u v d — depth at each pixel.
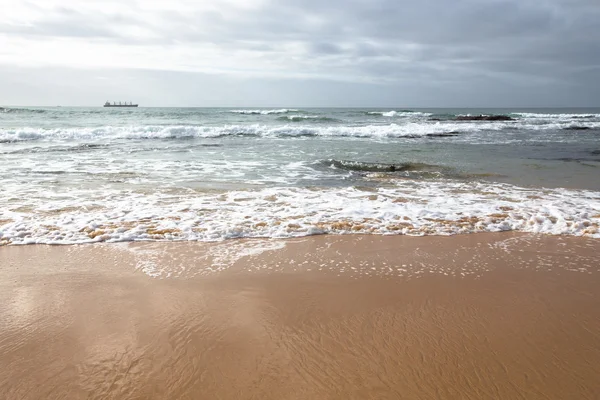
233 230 4.99
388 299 3.32
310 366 2.43
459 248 4.57
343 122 28.78
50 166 9.55
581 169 9.95
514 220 5.57
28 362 2.43
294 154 12.35
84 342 2.64
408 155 12.29
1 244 4.43
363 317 3.02
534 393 2.21
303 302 3.25
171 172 9.05
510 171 9.62
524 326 2.91
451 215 5.81
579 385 2.28
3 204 6.00
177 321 2.92
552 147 14.61
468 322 2.96
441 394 2.20
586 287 3.57
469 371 2.40
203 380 2.29
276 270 3.89
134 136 17.64
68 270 3.81
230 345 2.63
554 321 2.99
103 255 4.20
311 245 4.61
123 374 2.33
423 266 4.04
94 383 2.25
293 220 5.47
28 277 3.64
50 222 5.18
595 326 2.92
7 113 34.56
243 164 10.34
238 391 2.21
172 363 2.44
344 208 6.14
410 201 6.65
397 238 4.89
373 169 9.78
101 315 2.99
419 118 34.00
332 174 9.09
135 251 4.33
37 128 19.81
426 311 3.12
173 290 3.43
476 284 3.62
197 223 5.27
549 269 3.98
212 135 18.67
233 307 3.15
